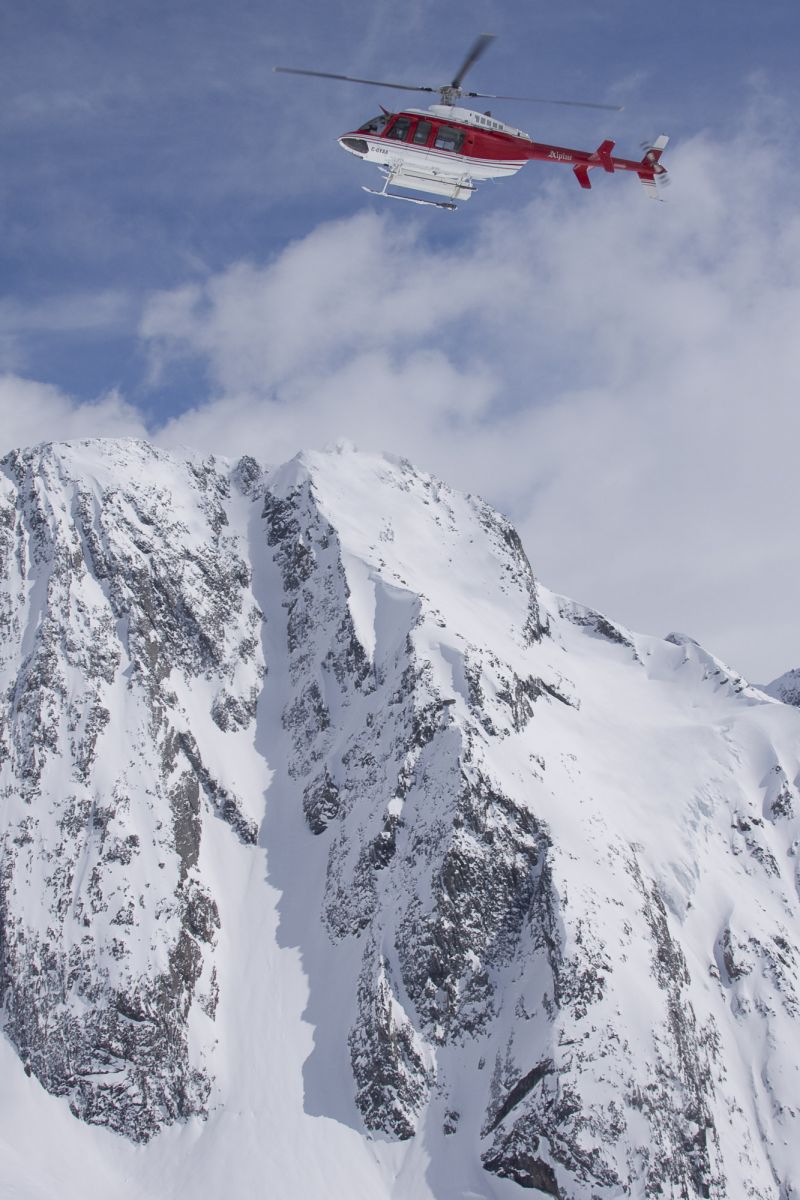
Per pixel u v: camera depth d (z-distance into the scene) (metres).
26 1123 97.56
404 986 106.50
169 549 144.25
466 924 108.94
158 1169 97.12
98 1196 94.00
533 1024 101.62
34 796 116.69
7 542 136.75
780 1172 102.06
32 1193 90.00
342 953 111.62
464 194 87.94
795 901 128.25
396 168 86.19
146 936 108.44
